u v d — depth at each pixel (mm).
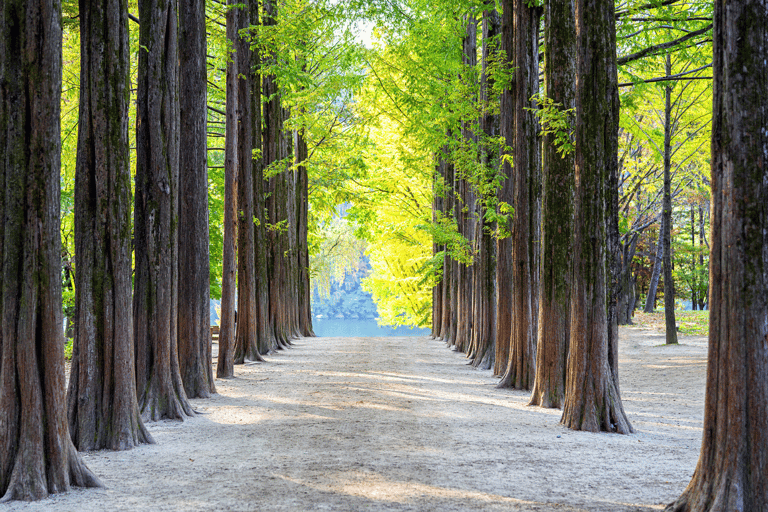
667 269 22906
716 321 4527
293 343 27094
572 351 9062
